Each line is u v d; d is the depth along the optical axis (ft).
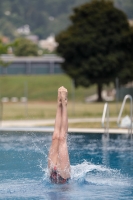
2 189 37.93
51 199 34.83
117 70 213.05
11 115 119.55
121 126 69.36
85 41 211.41
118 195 35.96
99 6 224.53
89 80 215.10
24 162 49.14
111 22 215.92
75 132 72.84
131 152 54.95
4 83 273.95
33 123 97.19
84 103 195.11
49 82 272.92
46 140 65.36
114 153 54.34
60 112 40.29
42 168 46.03
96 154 53.78
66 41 215.51
